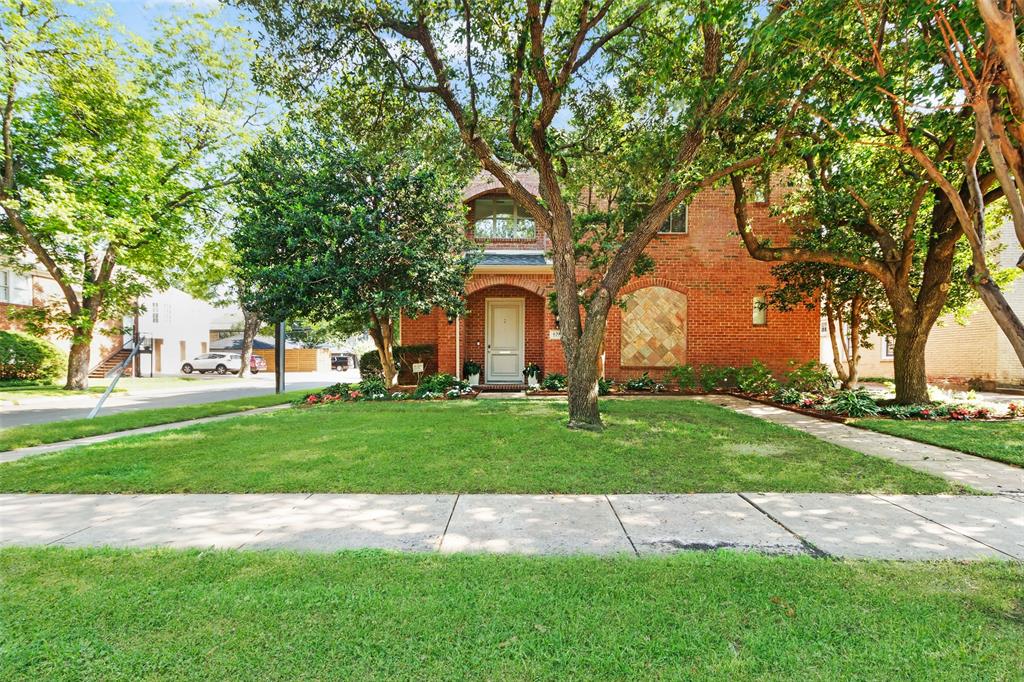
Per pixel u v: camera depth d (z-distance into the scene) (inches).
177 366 1446.9
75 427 354.6
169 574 121.0
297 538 149.3
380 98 372.2
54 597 109.7
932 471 225.8
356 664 87.1
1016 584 116.2
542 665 86.7
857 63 244.2
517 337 624.4
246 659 88.2
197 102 679.7
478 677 83.7
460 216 532.7
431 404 447.8
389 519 165.6
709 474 217.8
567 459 240.5
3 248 698.2
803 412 400.8
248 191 506.6
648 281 572.1
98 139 629.3
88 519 165.8
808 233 484.7
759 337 570.3
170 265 741.9
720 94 291.3
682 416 362.3
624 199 446.9
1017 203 135.5
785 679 83.0
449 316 520.4
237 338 1791.3
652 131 384.2
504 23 299.7
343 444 271.3
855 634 95.7
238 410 478.9
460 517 167.5
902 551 137.9
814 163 420.2
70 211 545.6
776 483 205.0
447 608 105.0
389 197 492.1
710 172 334.6
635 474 217.3
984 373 639.1
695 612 103.6
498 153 410.9
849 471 222.1
